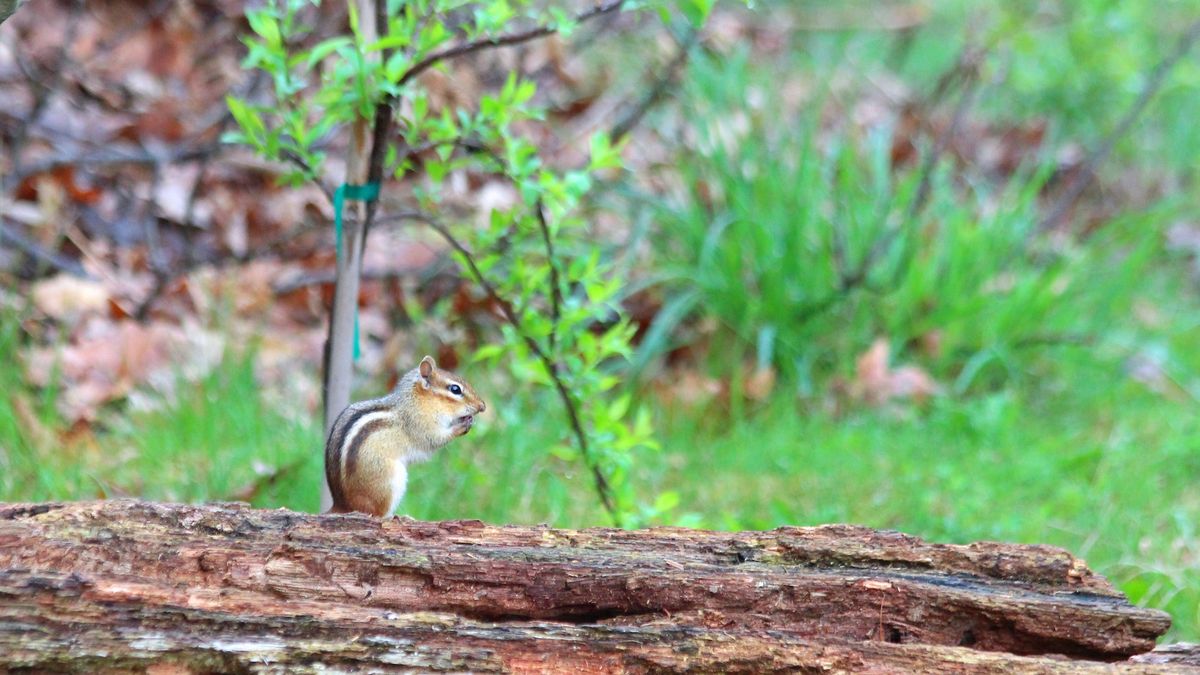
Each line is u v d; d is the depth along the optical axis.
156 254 13.10
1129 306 14.82
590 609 5.75
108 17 15.48
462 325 12.75
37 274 12.44
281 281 13.22
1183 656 5.60
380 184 8.06
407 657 5.31
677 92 15.63
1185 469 11.53
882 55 19.77
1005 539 9.85
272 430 10.79
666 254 13.88
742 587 5.75
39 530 5.48
